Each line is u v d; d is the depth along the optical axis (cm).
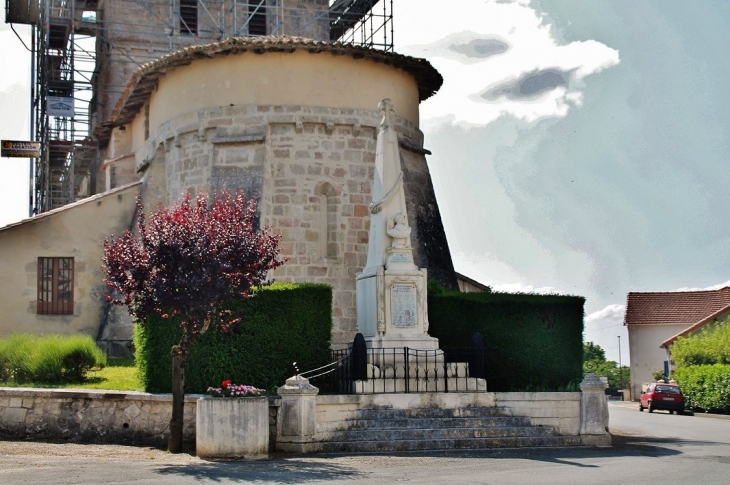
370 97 3172
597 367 10519
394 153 2391
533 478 1505
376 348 2222
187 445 1950
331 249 3058
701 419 3984
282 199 3047
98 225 3369
